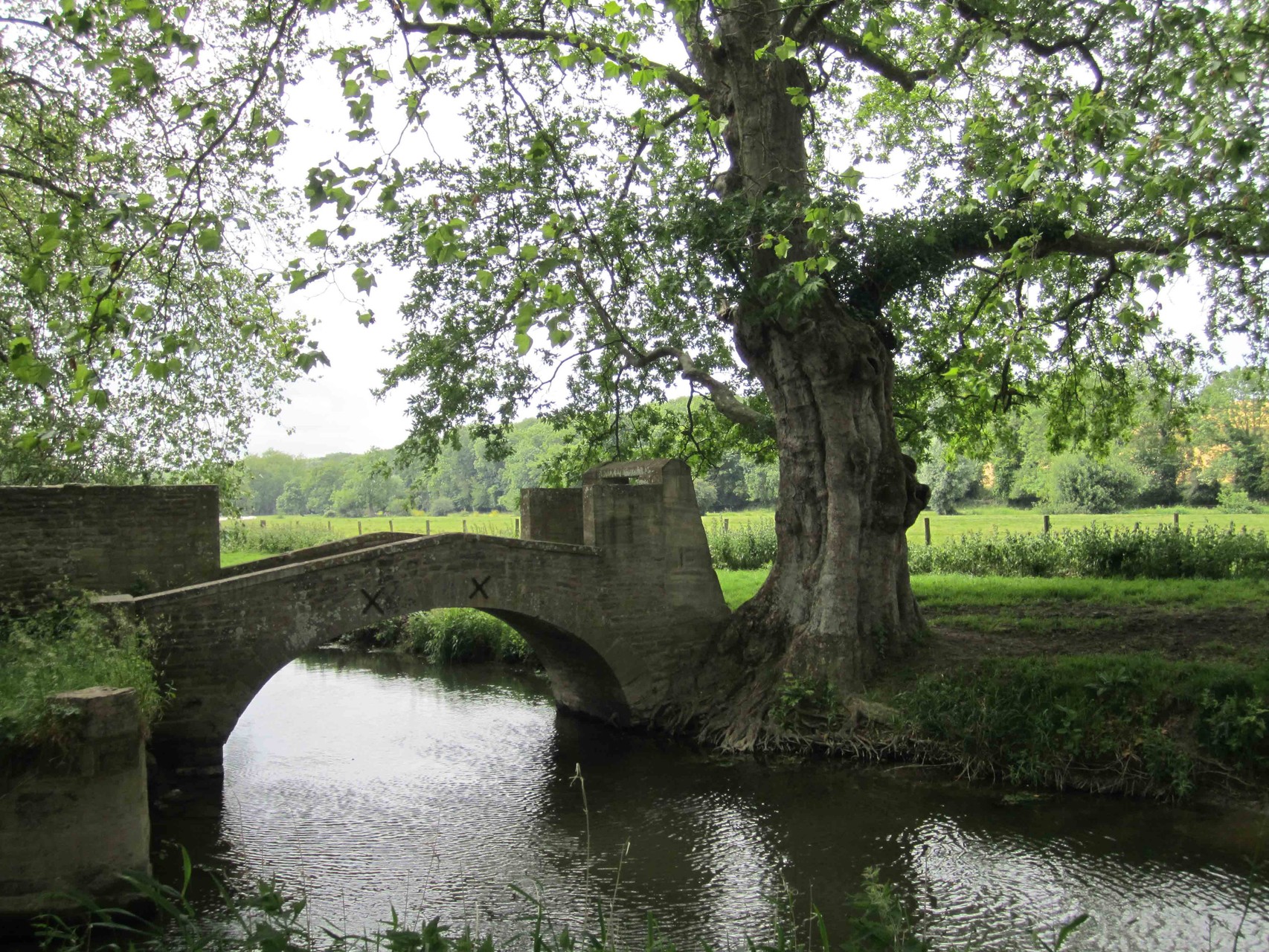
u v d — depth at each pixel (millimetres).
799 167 14891
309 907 9406
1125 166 9797
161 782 12672
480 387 18375
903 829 11188
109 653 10656
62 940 8352
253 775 13828
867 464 14953
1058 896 9297
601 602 15742
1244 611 16453
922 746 13352
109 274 8875
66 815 8633
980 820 11391
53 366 15789
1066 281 17375
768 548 27844
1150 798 11820
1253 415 48125
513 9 14352
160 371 7430
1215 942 8289
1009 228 14820
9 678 9594
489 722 16969
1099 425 19172
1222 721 11828
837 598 14789
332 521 58906
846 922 8891
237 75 9016
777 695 14781
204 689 12719
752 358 15797
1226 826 10898
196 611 12672
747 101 14500
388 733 16250
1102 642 14953
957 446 21234
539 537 17891
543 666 19656
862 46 15102
